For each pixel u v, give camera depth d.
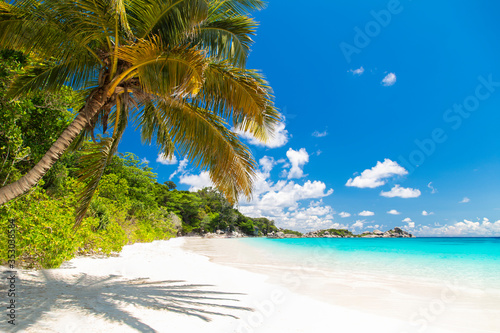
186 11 4.24
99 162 4.65
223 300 4.78
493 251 20.81
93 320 3.21
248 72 5.28
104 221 11.55
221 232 66.94
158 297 4.66
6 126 5.25
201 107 5.82
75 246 6.88
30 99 6.05
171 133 6.12
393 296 5.54
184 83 4.00
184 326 3.31
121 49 4.13
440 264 12.00
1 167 5.41
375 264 11.70
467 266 11.11
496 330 3.67
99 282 5.68
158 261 9.63
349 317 4.11
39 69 5.50
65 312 3.40
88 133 6.34
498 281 7.51
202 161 5.89
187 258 11.34
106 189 19.83
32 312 3.27
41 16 4.14
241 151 6.23
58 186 8.84
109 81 4.55
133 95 5.27
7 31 4.40
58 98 6.64
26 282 5.03
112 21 4.30
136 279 6.30
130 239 17.77
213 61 5.08
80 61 4.98
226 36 6.05
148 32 4.67
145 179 30.34
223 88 5.17
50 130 6.68
